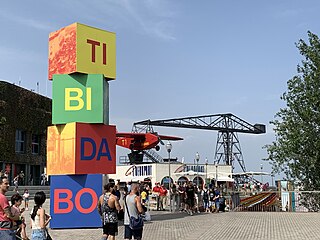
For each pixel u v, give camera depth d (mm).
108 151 19719
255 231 17359
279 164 31547
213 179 50969
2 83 45344
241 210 30953
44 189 44094
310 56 31188
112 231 12039
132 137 54594
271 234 16391
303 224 19938
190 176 54188
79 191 19062
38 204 9344
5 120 44625
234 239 15062
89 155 19234
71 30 19469
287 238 15234
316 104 30734
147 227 18781
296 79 31531
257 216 24781
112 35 20422
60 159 19266
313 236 15664
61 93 19438
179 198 29266
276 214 26516
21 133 48625
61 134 19391
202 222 20984
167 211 29125
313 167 30578
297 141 30609
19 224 9383
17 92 47375
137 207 11344
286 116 31578
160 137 56469
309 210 29750
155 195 30828
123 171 56344
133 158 56594
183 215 25484
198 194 29188
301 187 31469
